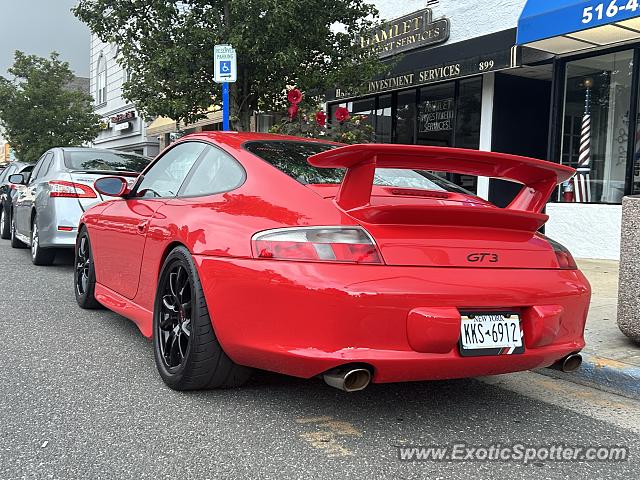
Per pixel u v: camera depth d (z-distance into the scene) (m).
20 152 21.89
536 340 2.83
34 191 7.88
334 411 3.11
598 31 7.67
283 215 2.87
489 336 2.74
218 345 3.09
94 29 9.13
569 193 9.16
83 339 4.33
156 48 8.88
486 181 10.71
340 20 9.58
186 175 3.83
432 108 11.49
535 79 10.88
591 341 4.24
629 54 8.32
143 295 3.86
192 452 2.59
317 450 2.65
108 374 3.58
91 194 7.15
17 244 9.77
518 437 2.89
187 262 3.17
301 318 2.61
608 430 3.02
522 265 2.89
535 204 3.26
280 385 3.46
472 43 9.84
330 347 2.57
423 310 2.59
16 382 3.41
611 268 7.70
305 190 2.96
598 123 8.74
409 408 3.21
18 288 6.23
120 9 8.84
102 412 3.00
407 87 11.23
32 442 2.65
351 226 2.69
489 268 2.80
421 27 10.80
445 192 3.39
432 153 2.74
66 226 7.05
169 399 3.19
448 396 3.44
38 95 20.95
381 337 2.57
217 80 7.05
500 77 10.48
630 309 4.06
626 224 4.10
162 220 3.64
